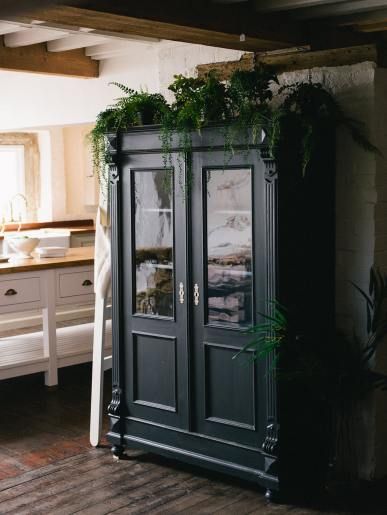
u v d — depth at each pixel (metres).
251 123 3.07
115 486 3.46
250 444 3.32
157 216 3.58
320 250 3.39
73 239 8.08
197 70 4.08
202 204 3.37
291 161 3.15
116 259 3.79
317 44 3.62
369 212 3.37
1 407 4.86
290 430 3.24
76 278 5.34
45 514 3.13
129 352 3.80
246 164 3.19
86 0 2.40
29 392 5.22
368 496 3.33
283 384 3.19
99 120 3.75
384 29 3.92
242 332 3.28
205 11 3.01
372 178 3.34
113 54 5.00
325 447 3.48
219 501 3.27
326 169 3.38
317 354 3.34
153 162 3.56
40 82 5.84
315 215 3.33
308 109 3.23
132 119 3.64
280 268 3.13
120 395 3.85
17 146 8.39
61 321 7.19
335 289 3.52
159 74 4.39
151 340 3.69
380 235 3.40
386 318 3.43
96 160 3.79
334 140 3.42
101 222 4.03
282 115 3.01
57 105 5.71
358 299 3.44
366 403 3.46
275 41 3.39
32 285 5.08
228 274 3.33
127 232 3.73
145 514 3.12
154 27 2.96
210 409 3.47
